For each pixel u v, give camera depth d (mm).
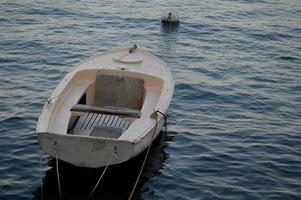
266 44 22281
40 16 24156
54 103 11422
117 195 10078
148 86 13281
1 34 20906
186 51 20609
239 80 17531
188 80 17125
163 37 22469
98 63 14062
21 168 10906
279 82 17641
